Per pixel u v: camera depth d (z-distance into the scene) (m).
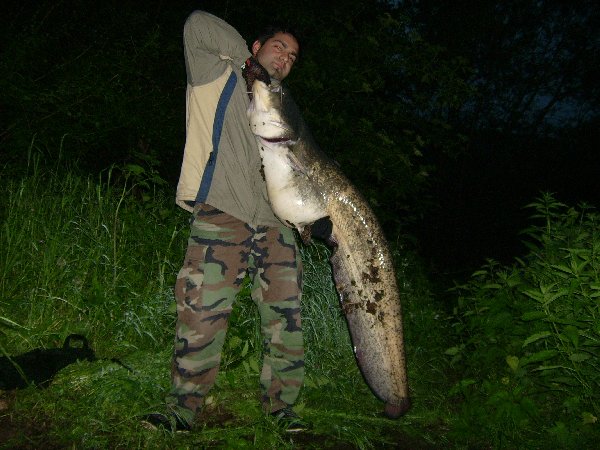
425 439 2.40
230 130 2.08
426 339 3.35
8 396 2.18
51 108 4.37
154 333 2.76
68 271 2.86
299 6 5.12
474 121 14.36
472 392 2.76
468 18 12.27
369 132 5.18
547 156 14.12
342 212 2.23
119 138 5.08
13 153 3.87
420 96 5.66
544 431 2.46
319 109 5.17
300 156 2.15
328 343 3.06
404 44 5.46
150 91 4.88
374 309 2.28
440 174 11.59
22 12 4.58
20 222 3.03
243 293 2.82
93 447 1.98
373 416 2.51
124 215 3.30
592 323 2.50
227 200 2.06
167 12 5.13
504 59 14.40
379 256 2.27
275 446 2.13
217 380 2.50
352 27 5.23
